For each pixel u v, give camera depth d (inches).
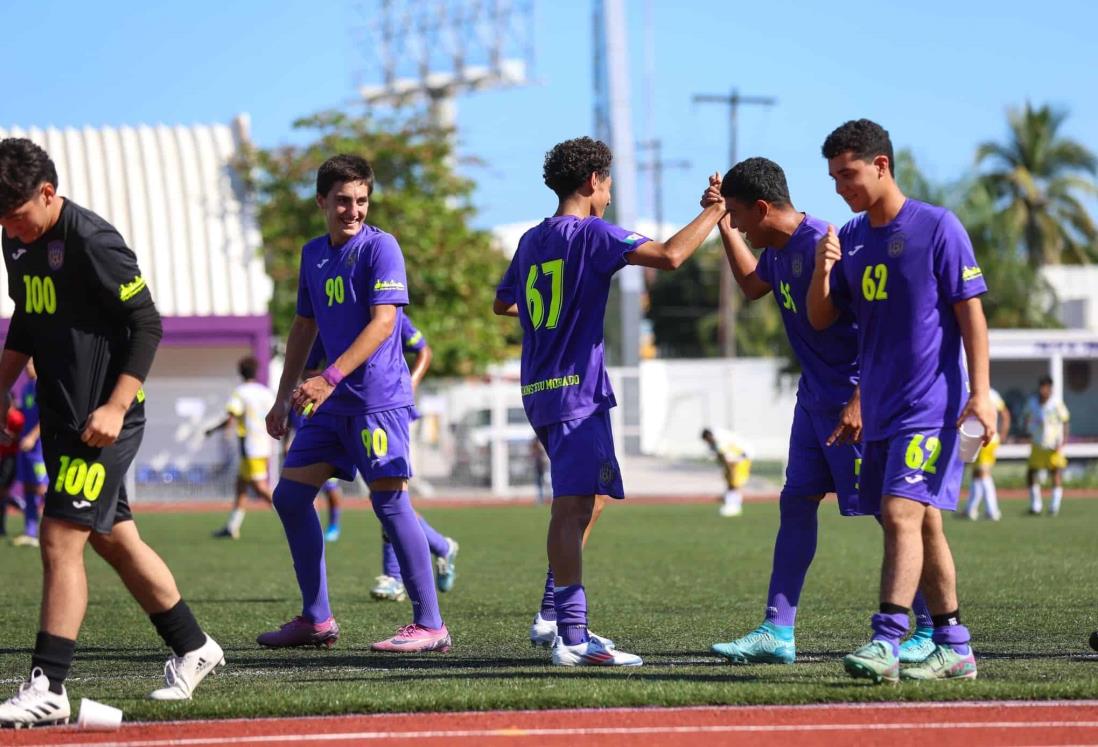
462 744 390.9
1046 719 424.2
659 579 1003.3
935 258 486.6
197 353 2664.9
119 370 451.8
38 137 2773.1
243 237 2773.1
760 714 434.0
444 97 5142.7
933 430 489.1
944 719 425.4
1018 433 3105.3
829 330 551.2
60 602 439.5
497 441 2723.9
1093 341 3068.4
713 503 2416.3
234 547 1409.9
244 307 2714.1
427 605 620.1
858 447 547.2
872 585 928.3
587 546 1370.6
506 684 482.9
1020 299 4089.6
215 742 395.9
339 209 616.1
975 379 482.3
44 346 447.2
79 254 437.4
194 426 2437.3
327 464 640.4
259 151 2851.9
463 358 3073.3
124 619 757.9
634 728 412.8
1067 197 5251.0
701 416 4702.3
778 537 573.9
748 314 6441.9
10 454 1444.4
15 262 449.1
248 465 1552.7
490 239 3304.6
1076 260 5310.0
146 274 2701.8
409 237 3031.5
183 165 2807.6
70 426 444.1
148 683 511.2
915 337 490.0
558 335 548.7
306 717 432.8
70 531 441.4
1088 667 533.6
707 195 561.9
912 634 618.2
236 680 519.8
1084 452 3078.2
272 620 760.3
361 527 1763.0
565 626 548.7
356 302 613.3
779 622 561.9
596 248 544.1
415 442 2731.3
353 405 619.2
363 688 477.4
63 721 435.5
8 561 1236.5
